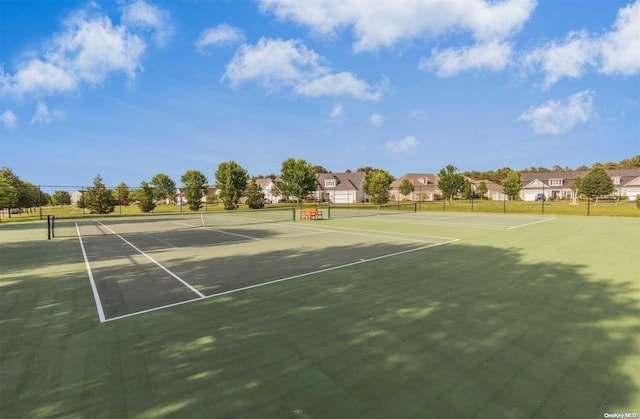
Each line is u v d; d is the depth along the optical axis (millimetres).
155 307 4906
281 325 4137
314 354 3371
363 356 3311
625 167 80312
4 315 4645
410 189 64688
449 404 2527
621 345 3459
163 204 54688
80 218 26781
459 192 63438
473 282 5977
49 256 9414
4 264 8281
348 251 9523
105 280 6586
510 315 4344
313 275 6691
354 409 2496
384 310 4594
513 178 56812
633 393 2631
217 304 5000
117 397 2707
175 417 2445
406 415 2412
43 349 3584
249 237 13297
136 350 3533
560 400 2553
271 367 3135
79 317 4531
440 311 4520
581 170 72375
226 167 38906
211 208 42125
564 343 3521
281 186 47281
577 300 4914
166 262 8328
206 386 2842
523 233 13359
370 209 36156
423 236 12867
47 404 2635
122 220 24234
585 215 23938
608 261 7680
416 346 3502
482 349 3410
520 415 2385
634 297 5043
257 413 2471
